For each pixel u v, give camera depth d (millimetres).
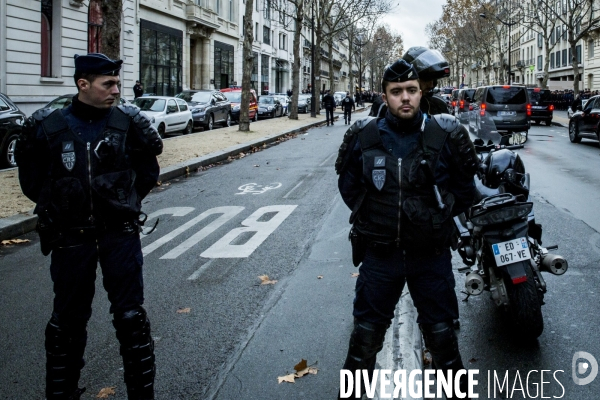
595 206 9562
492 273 4551
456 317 3330
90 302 3475
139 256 3436
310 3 39938
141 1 36031
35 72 25219
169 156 15984
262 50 64312
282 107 42812
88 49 29641
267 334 4789
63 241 3291
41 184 3455
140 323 3402
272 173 14023
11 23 23703
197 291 5883
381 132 3195
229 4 53031
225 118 30188
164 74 40094
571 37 40406
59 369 3436
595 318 5000
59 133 3287
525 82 82625
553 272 4633
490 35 69875
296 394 3822
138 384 3396
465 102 33312
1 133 13914
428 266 3221
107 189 3258
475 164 3215
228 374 4125
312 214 9297
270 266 6660
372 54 94062
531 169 14047
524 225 4336
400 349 4211
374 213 3170
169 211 9812
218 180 13125
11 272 6707
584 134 20500
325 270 6449
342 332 4773
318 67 44938
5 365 4359
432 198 3115
